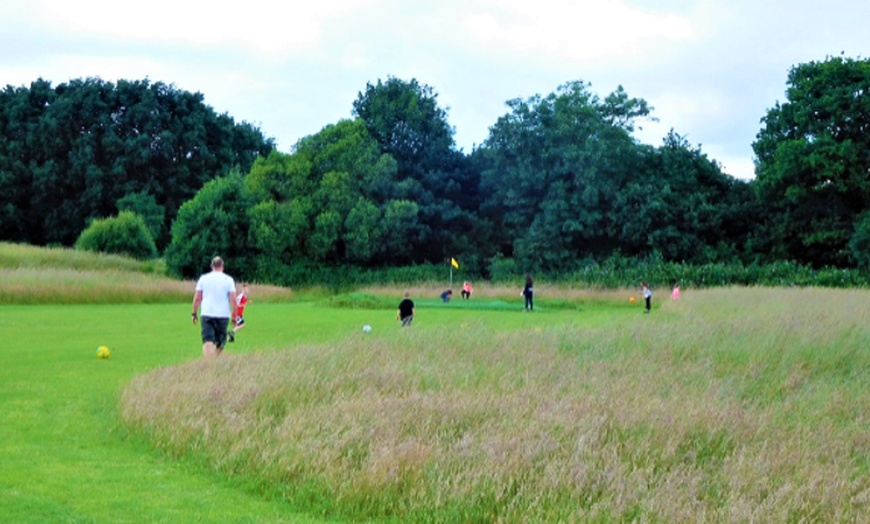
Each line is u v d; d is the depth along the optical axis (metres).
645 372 13.80
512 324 27.27
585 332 18.02
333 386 11.34
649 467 8.07
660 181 64.69
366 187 66.38
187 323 26.17
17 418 10.65
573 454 8.22
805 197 60.81
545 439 8.61
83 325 25.20
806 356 15.59
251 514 7.06
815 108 58.50
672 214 63.28
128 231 65.94
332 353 13.80
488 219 72.75
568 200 64.94
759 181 62.75
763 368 14.41
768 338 16.94
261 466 8.11
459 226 69.81
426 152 72.38
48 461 8.55
